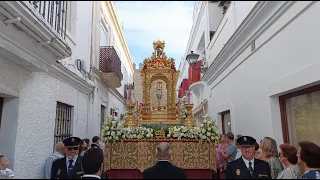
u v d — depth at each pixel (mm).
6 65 2994
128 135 3904
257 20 3705
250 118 4281
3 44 2570
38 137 3809
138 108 4805
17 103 3289
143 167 3787
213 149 3875
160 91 4980
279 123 3457
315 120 2967
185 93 9570
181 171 2271
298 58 2900
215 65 6445
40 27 2814
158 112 4812
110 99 7648
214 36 6887
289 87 3031
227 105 5680
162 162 2299
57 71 4305
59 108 4758
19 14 2432
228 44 5031
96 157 2143
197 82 8602
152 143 3891
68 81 4922
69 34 5031
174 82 4977
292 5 2955
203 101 8406
